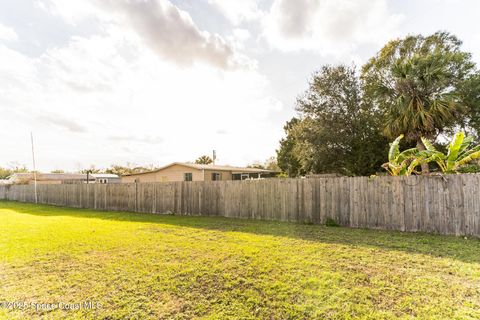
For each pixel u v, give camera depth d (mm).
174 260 4285
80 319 2545
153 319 2523
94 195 13836
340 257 4273
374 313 2496
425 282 3195
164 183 11180
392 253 4469
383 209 6711
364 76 14641
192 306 2750
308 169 15930
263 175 27766
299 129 15016
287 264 3955
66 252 4910
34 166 20531
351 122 14000
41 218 9844
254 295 2949
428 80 9898
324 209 7570
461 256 4230
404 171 7582
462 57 11234
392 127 11016
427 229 6156
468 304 2633
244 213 9102
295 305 2695
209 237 5980
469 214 5730
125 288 3230
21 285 3389
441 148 11578
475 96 11281
